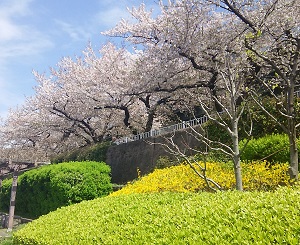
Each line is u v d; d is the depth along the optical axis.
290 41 8.53
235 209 3.45
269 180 7.20
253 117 10.71
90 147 20.03
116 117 22.47
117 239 3.94
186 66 15.05
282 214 2.93
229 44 12.52
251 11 12.70
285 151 8.38
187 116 18.73
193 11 13.83
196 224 3.41
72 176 12.15
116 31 16.91
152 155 15.55
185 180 8.27
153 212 4.53
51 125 22.73
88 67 21.81
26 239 5.79
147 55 16.05
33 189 14.40
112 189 12.95
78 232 4.80
